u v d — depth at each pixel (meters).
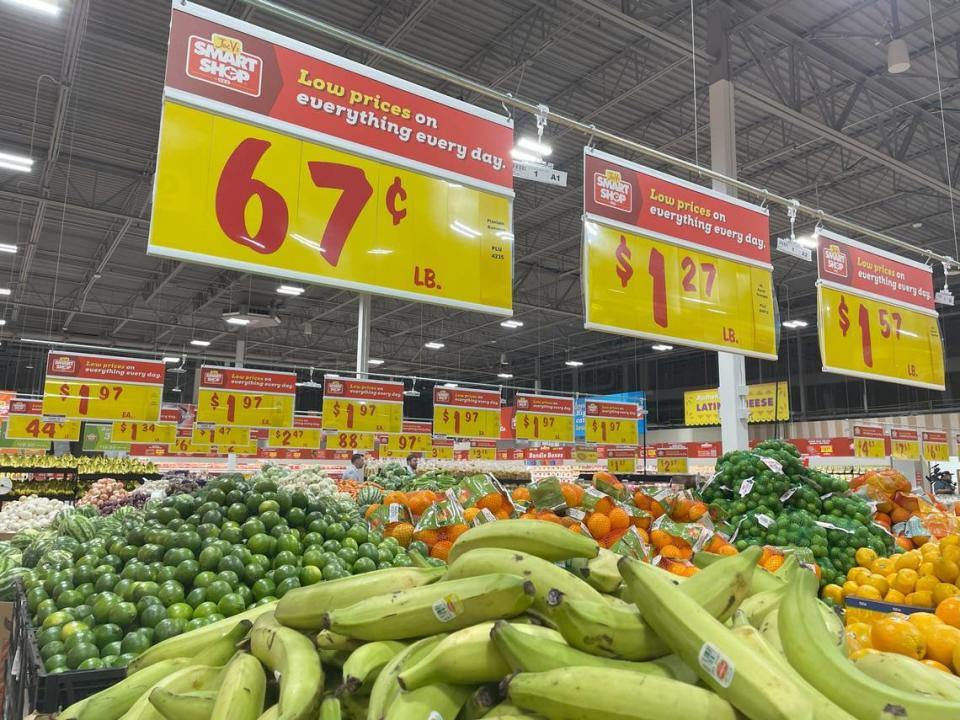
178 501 2.98
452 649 1.18
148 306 20.02
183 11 2.76
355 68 3.15
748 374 21.23
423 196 3.26
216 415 12.13
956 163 10.95
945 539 2.78
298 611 1.50
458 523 3.25
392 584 1.51
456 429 13.22
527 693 1.05
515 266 17.03
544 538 1.52
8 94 9.80
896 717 1.03
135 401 11.88
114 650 2.25
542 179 3.77
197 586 2.53
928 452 14.27
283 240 2.84
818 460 13.65
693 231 4.44
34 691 2.07
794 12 7.91
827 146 10.87
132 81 9.51
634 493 3.86
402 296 3.10
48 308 19.11
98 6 7.98
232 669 1.34
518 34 8.41
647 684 1.02
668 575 1.63
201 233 2.67
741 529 4.00
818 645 1.18
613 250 4.05
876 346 5.54
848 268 5.53
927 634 1.92
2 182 12.48
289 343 24.20
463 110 3.48
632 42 8.54
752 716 0.97
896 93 9.42
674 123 10.36
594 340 24.44
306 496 3.16
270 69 2.92
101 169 11.94
